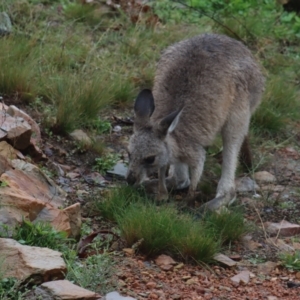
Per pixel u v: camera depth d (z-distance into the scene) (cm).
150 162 1073
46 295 732
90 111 1284
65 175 1135
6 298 716
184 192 1177
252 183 1219
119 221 970
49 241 847
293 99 1459
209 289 866
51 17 1605
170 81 1154
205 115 1122
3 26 1465
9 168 966
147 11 1708
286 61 1627
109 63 1453
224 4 1794
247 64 1205
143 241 928
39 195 964
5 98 1270
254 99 1233
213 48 1184
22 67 1310
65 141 1223
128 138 1290
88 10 1639
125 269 879
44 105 1291
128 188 1062
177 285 862
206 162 1255
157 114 1127
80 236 933
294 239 1048
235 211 1082
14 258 773
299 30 1780
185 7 1784
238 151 1176
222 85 1145
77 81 1309
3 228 836
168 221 952
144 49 1538
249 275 923
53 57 1405
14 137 1072
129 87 1388
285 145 1366
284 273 948
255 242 1025
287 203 1155
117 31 1614
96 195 1087
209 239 939
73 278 802
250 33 1689
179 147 1102
